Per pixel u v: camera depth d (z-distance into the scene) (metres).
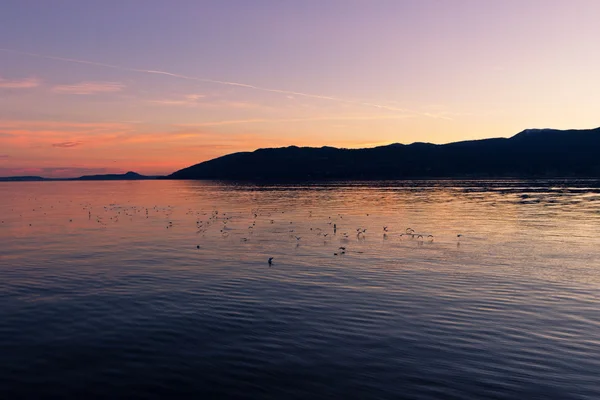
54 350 16.22
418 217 60.28
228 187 193.50
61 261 32.06
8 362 15.31
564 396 13.05
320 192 134.38
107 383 13.97
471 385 13.66
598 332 17.55
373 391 13.38
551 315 19.50
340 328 18.19
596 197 92.75
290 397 13.12
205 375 14.41
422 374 14.35
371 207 78.06
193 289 23.98
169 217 65.06
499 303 21.22
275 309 20.56
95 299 22.25
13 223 58.78
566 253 33.34
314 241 40.34
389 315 19.69
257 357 15.60
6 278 26.84
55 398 13.17
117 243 40.28
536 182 180.38
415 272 27.56
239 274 27.41
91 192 168.88
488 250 34.84
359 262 30.69
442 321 18.92
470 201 88.00
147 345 16.61
